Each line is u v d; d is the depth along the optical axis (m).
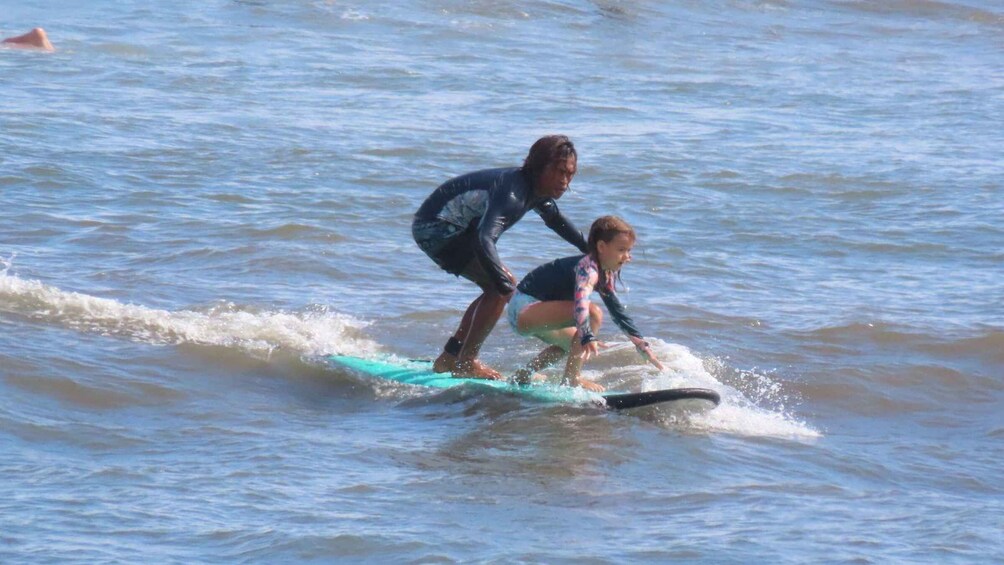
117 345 31.72
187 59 90.88
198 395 28.86
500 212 29.83
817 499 23.48
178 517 20.97
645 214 53.72
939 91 93.50
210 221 48.06
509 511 22.06
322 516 21.30
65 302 34.62
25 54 88.62
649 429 27.67
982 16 141.62
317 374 31.50
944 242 49.53
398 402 29.72
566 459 25.45
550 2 125.69
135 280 39.59
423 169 60.41
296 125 69.31
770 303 40.03
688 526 21.52
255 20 110.00
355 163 60.72
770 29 126.19
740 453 26.34
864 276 44.22
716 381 31.97
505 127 72.38
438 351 34.97
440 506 22.19
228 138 64.75
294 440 25.95
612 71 96.56
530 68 95.38
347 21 111.62
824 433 28.56
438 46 103.56
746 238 50.00
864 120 80.25
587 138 70.06
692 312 38.50
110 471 23.23
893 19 137.88
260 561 19.33
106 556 19.12
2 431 25.09
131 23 105.44
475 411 28.89
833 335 36.38
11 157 56.31
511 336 36.31
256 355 32.25
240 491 22.42
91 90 76.62
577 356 29.56
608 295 29.81
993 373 33.66
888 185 60.25
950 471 26.11
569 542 20.53
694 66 101.75
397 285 41.16
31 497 21.53
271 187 54.91
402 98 80.38
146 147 61.25
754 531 21.34
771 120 79.06
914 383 32.62
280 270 41.97
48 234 44.91
